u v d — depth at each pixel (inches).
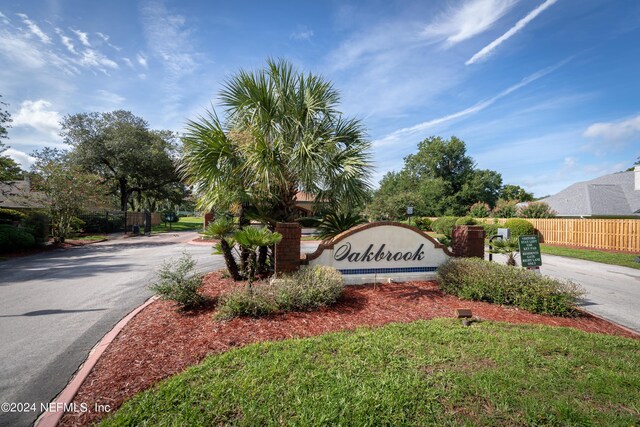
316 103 237.1
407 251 240.2
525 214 768.3
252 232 176.7
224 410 85.7
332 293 179.0
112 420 82.2
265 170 211.2
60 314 177.5
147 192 1268.5
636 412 89.8
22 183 779.4
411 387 97.7
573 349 127.6
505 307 186.2
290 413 85.4
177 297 167.9
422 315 168.7
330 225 260.8
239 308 157.0
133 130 1010.1
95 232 823.7
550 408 90.2
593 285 278.5
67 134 975.6
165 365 112.1
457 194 1507.1
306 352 119.8
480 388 98.3
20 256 424.8
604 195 844.0
